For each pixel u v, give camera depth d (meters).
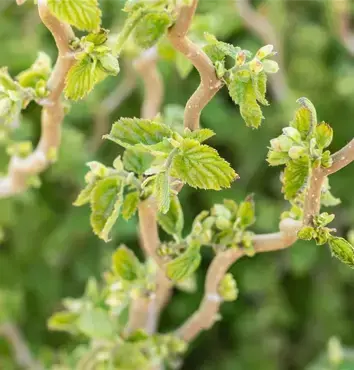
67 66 0.72
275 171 1.47
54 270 1.46
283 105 1.38
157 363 0.83
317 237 0.69
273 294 1.47
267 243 0.76
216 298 0.81
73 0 0.65
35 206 1.42
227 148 1.54
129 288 0.81
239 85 0.68
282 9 1.41
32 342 1.44
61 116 0.80
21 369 1.25
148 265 0.84
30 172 0.89
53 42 1.48
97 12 0.65
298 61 1.47
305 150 0.67
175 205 0.77
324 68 1.49
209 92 0.69
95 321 0.83
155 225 0.75
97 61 0.69
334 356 1.01
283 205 1.43
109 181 0.73
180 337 0.83
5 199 1.27
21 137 1.24
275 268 1.45
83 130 1.48
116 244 1.44
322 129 0.67
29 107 1.38
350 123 1.47
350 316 1.56
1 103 0.74
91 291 0.90
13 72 1.39
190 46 0.68
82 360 0.84
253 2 1.53
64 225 1.41
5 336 1.28
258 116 0.69
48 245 1.41
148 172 0.67
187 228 1.42
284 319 1.47
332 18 1.36
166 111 0.86
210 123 1.44
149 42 0.67
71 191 1.46
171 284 0.81
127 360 0.82
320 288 1.50
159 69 1.30
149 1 0.66
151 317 0.85
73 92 0.69
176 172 0.67
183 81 1.45
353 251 0.69
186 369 1.58
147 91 0.99
